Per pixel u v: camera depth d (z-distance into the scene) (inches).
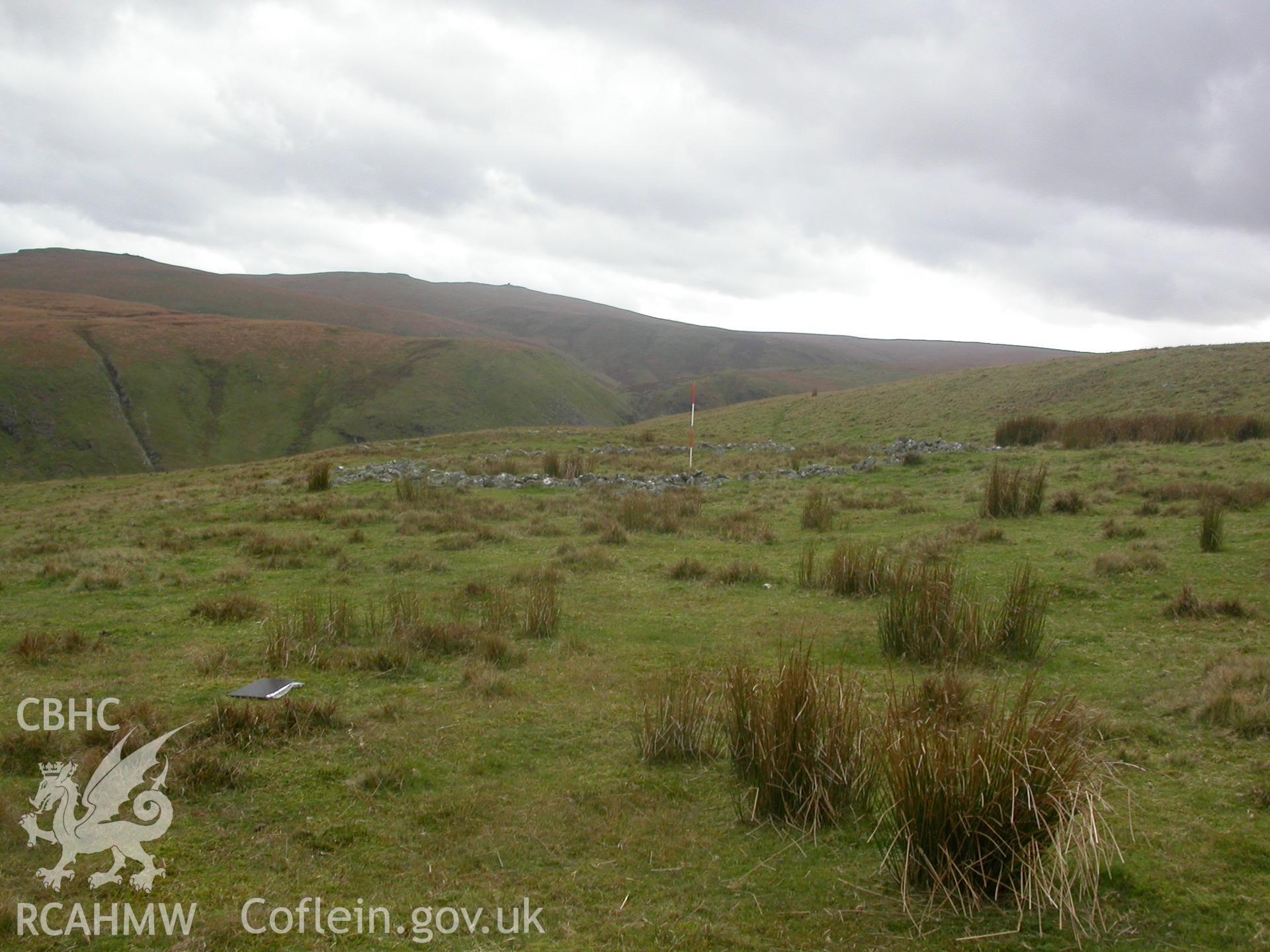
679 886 175.5
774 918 163.3
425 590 453.7
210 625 386.6
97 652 343.9
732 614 405.4
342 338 5669.3
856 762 207.8
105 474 3747.5
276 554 554.6
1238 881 170.4
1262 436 1055.0
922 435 1583.4
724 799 214.4
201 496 916.0
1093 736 238.7
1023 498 644.7
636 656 337.4
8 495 1305.4
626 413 6451.8
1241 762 224.7
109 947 154.6
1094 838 163.6
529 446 1485.0
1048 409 1619.1
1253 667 284.5
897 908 165.0
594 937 157.8
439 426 4845.0
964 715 249.0
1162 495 675.4
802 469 1006.4
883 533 605.3
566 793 218.4
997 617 348.2
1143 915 161.0
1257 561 451.8
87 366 4426.7
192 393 4586.6
